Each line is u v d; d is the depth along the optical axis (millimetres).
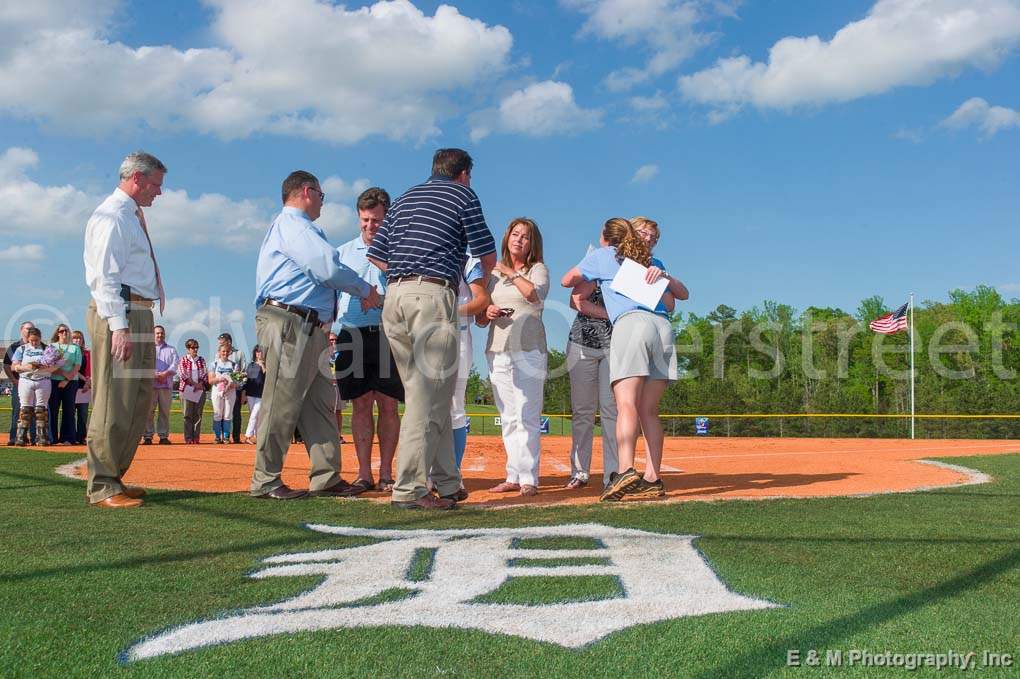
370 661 1854
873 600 2381
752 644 1967
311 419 5297
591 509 4414
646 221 5832
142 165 4715
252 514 4184
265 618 2207
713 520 3936
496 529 3725
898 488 5539
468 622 2164
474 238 4723
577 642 1989
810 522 3848
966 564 2881
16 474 6129
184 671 1795
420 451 4535
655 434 5316
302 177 5191
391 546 3297
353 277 4961
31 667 1819
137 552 3133
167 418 12156
